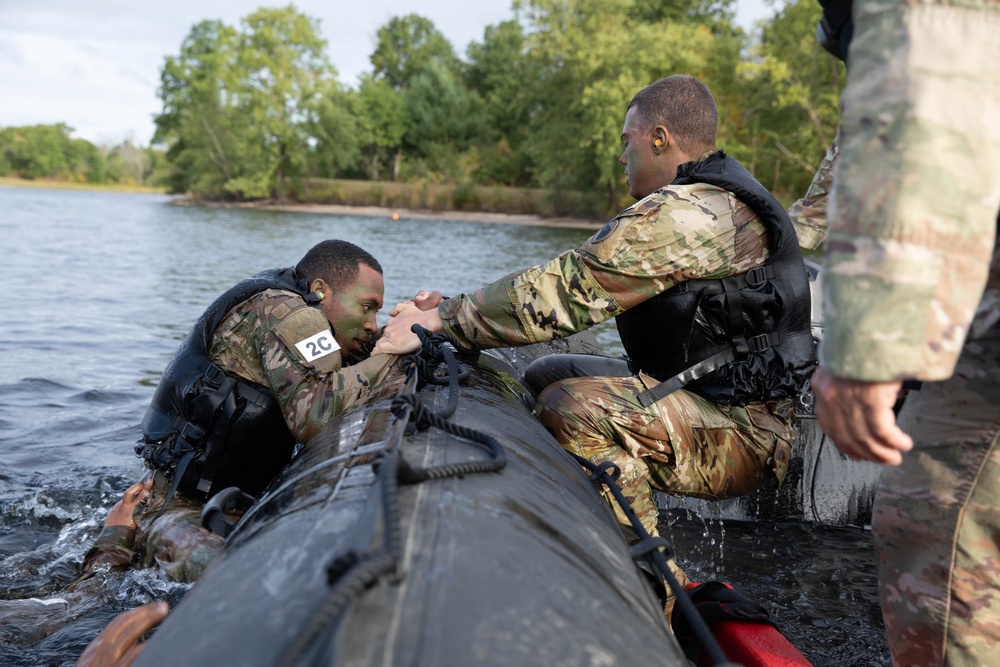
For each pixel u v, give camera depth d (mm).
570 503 1481
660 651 1045
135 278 12242
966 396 1415
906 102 1062
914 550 1490
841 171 1113
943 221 1047
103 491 3604
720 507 3297
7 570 2779
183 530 2682
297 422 2598
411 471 1159
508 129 58281
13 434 4410
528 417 2098
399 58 71750
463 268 14188
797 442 3203
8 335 7402
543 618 926
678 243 2314
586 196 40250
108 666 1528
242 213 40844
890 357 1061
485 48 62125
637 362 2570
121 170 100688
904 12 1087
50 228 23609
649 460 2510
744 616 1875
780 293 2395
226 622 975
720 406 2500
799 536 3146
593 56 34719
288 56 51781
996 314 1368
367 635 792
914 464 1484
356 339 2904
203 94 55312
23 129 98375
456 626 843
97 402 5191
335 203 51344
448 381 2051
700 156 2619
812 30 28219
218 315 2799
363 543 941
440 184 49781
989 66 1063
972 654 1447
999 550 1425
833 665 2281
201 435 2760
